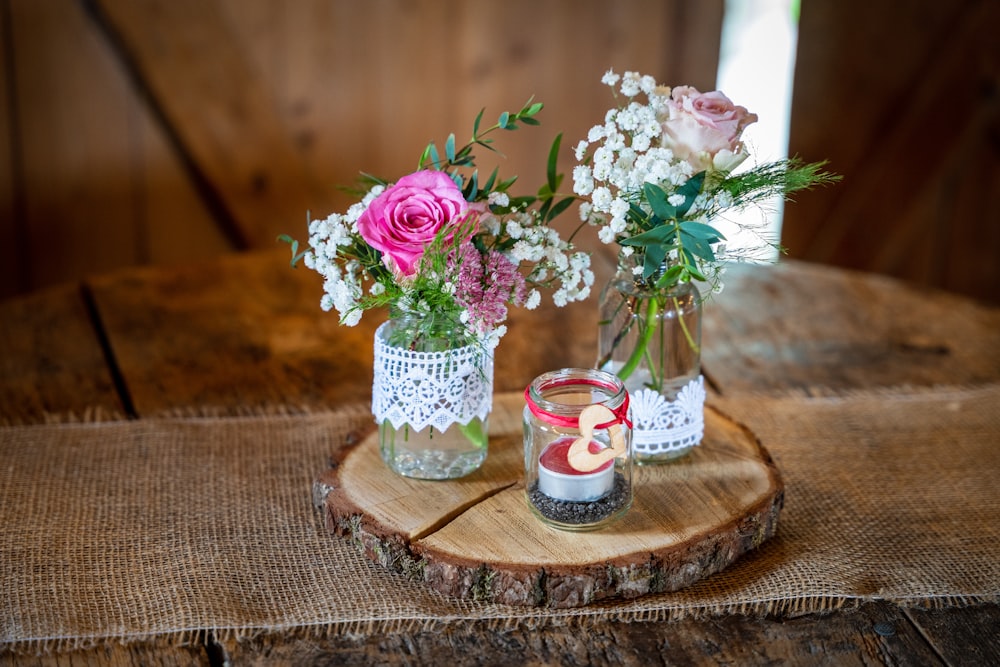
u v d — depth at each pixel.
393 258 1.11
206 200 2.90
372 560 1.20
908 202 3.20
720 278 1.25
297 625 1.09
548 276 1.21
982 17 3.01
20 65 2.66
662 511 1.22
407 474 1.29
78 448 1.46
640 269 1.16
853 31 3.02
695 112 1.13
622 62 3.01
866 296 2.08
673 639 1.09
